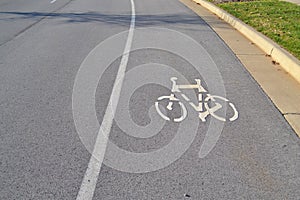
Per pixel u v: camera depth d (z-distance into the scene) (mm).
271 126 4086
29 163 3383
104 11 12250
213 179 3150
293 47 6621
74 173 3236
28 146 3672
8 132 3953
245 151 3588
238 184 3084
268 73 5816
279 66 6176
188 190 3004
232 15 10492
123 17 10992
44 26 9742
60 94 4980
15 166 3336
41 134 3904
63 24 9969
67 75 5730
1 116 4336
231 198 2908
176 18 10875
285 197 2930
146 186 3059
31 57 6801
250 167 3326
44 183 3098
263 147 3662
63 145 3689
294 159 3461
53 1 15195
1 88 5230
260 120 4223
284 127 4070
